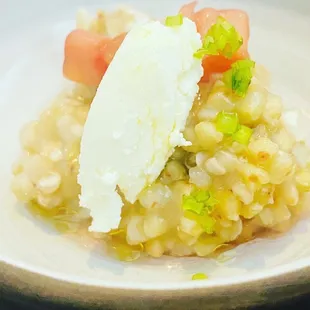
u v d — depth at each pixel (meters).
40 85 0.17
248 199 0.12
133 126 0.12
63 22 0.18
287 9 0.17
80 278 0.10
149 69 0.12
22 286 0.10
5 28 0.17
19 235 0.13
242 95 0.13
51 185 0.13
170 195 0.13
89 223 0.14
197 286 0.10
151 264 0.13
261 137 0.13
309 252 0.12
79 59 0.14
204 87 0.13
